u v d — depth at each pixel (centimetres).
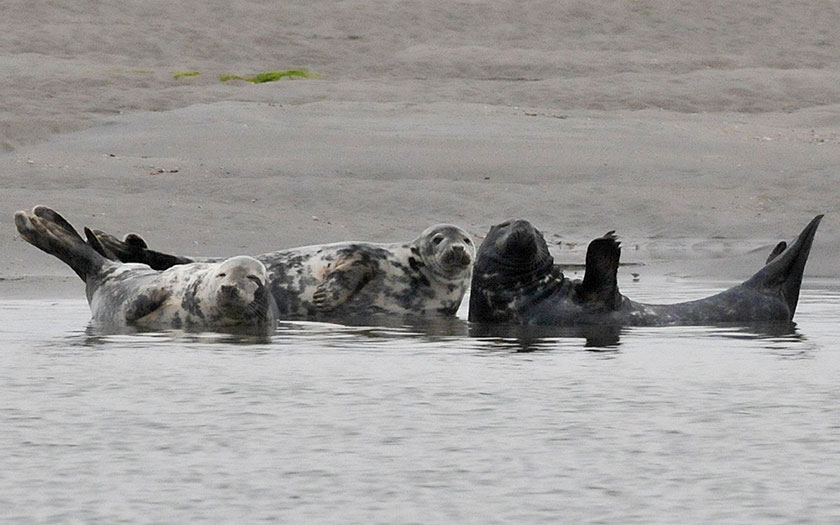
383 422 2197
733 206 7562
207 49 19912
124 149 9306
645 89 15262
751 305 3862
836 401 2398
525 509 1669
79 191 7281
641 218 7350
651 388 2539
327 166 8450
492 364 2878
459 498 1723
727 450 1992
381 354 3061
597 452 1978
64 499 1719
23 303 4456
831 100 15362
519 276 3797
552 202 7556
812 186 8062
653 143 9962
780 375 2717
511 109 12381
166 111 11919
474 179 8275
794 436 2089
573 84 15525
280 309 4069
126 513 1650
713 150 9681
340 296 4072
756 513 1648
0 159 8350
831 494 1742
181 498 1723
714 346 3228
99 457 1947
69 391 2494
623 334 3512
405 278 4172
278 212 7069
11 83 14175
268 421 2205
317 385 2570
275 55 19875
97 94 13688
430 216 7256
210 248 6138
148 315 3756
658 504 1692
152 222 6531
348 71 18700
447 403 2369
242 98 13625
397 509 1670
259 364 2875
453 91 14700
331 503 1700
